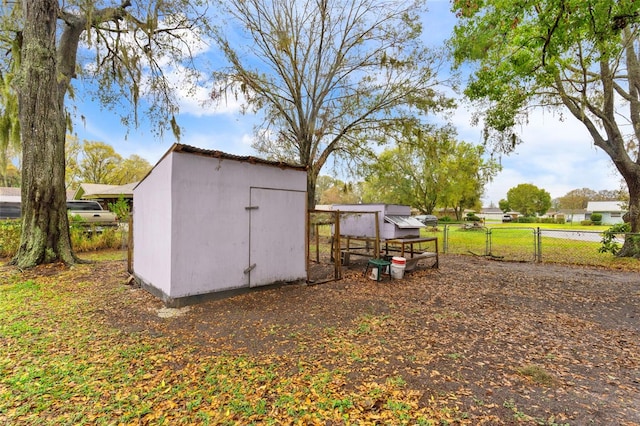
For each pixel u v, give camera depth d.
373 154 14.85
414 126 13.23
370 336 3.89
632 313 4.82
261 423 2.24
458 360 3.25
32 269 7.34
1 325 4.16
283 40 12.05
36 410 2.39
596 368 3.08
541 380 2.84
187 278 5.04
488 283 6.87
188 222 5.04
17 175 26.61
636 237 9.50
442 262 9.87
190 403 2.48
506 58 8.55
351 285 6.64
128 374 2.92
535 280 7.14
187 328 4.12
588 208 48.44
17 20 8.85
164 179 5.10
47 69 7.67
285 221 6.31
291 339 3.78
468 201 38.88
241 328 4.13
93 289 6.02
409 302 5.42
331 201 39.91
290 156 15.49
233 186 5.54
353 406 2.43
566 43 6.44
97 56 10.03
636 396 2.58
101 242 11.79
